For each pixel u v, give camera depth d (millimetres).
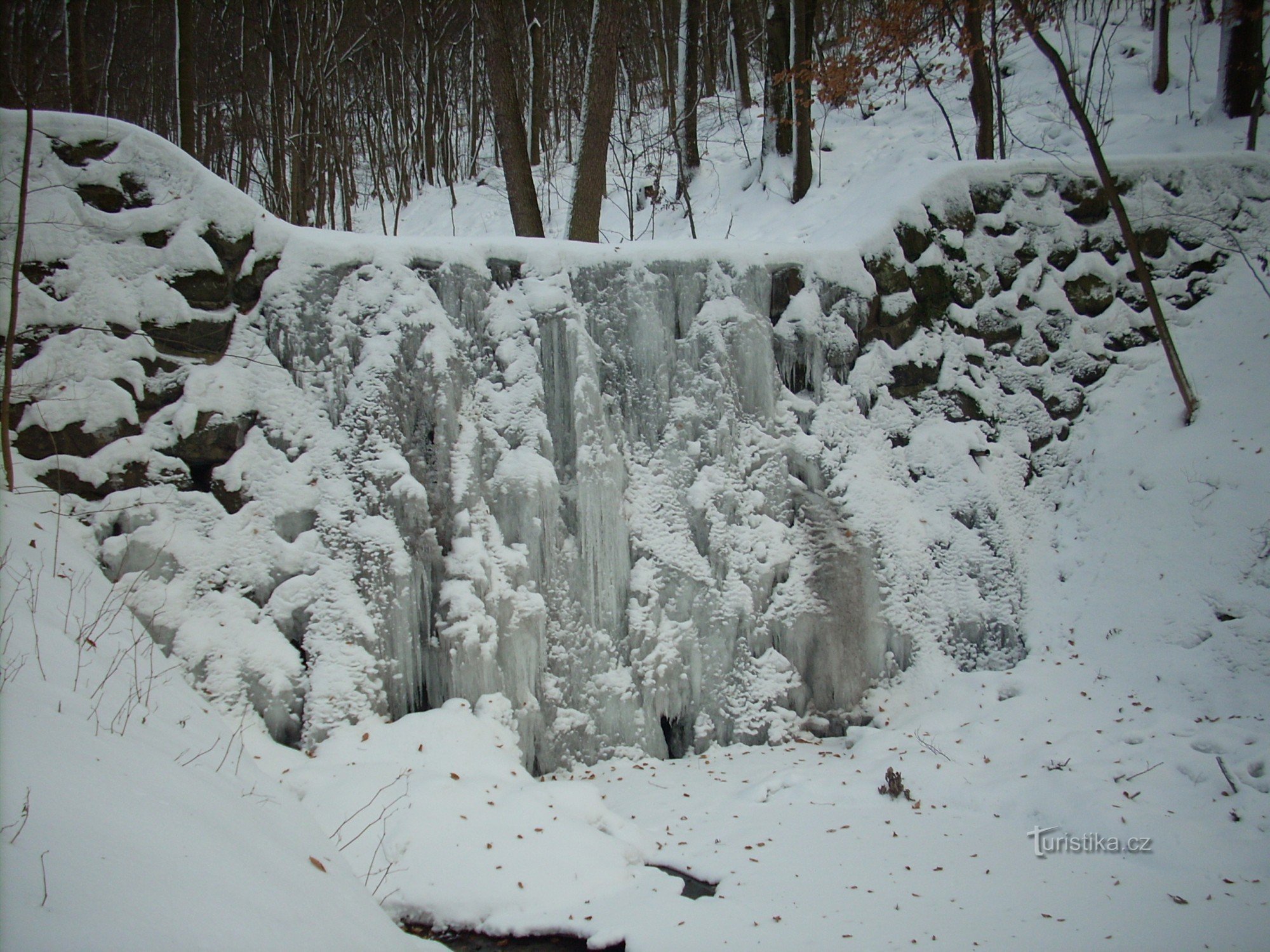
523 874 4988
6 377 5664
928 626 7855
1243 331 8812
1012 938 4406
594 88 9914
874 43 12062
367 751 5887
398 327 6938
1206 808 5449
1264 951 4176
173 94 19391
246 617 6117
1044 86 15406
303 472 6602
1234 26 12180
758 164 14828
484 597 6668
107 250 6441
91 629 4965
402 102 21562
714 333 7891
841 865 5238
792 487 8016
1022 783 6090
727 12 21422
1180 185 9672
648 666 7230
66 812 2639
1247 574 7168
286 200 14172
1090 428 8938
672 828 5820
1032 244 9266
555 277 7492
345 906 3545
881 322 8633
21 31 10375
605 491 7320
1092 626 7660
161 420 6379
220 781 4031
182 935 2357
